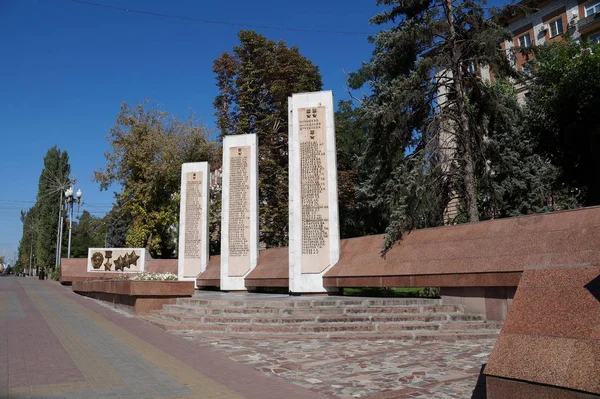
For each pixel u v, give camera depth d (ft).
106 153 114.32
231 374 22.43
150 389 19.29
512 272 36.29
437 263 42.68
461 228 43.50
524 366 13.08
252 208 67.62
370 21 72.49
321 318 37.60
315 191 56.24
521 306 14.65
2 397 17.94
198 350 29.04
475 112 68.08
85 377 21.29
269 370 23.84
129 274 92.68
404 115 66.23
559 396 12.07
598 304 12.75
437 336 33.58
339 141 105.09
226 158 69.46
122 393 18.61
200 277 74.84
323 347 30.48
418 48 68.39
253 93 107.76
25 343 30.14
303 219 55.88
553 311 13.67
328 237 55.11
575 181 71.10
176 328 37.29
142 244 109.19
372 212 94.63
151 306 46.50
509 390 13.30
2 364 23.95
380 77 79.20
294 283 54.49
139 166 109.81
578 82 65.16
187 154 111.55
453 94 68.44
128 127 116.47
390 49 71.92
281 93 102.22
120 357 26.13
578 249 33.19
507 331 14.33
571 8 102.63
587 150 67.31
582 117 66.59
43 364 24.03
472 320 38.37
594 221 33.68
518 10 63.05
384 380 21.66
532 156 76.07
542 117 72.43
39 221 203.62
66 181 203.92
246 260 66.39
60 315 46.14
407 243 47.70
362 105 87.04
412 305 40.81
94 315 46.85
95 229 121.70
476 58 63.93
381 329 36.04
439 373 22.94
